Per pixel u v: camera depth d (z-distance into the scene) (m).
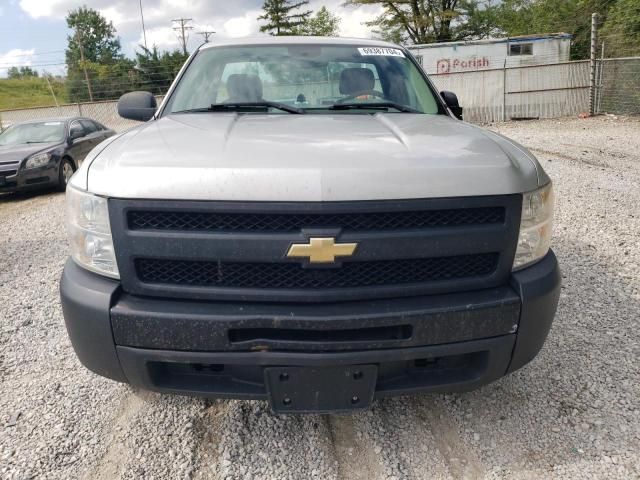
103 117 24.59
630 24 20.02
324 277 1.93
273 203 1.86
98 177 2.03
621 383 2.81
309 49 3.51
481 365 2.10
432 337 1.97
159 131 2.48
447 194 1.93
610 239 5.13
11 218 7.77
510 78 19.83
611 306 3.71
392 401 2.75
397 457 2.34
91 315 1.99
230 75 3.30
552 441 2.41
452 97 3.61
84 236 2.07
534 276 2.08
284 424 2.57
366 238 1.89
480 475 2.22
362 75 3.34
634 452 2.31
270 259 1.89
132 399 2.78
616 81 17.97
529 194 2.07
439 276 2.01
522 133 14.91
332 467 2.28
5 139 10.32
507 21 37.28
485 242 1.99
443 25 36.75
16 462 2.31
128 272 1.98
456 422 2.57
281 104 3.07
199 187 1.89
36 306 4.06
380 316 1.92
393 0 35.59
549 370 2.96
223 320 1.91
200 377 2.08
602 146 11.30
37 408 2.70
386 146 2.14
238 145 2.14
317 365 1.95
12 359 3.23
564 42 21.41
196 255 1.91
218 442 2.45
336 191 1.86
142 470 2.27
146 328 1.95
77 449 2.40
